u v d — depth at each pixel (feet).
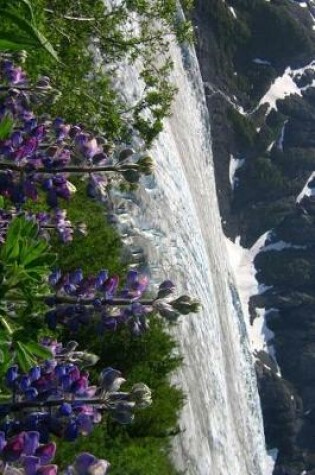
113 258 43.98
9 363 10.57
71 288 11.55
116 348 40.37
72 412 9.56
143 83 67.97
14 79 14.02
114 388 9.58
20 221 10.38
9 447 7.28
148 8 48.06
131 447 38.99
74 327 11.53
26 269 10.21
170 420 43.34
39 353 10.50
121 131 45.62
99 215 46.68
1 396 9.88
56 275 11.59
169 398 44.01
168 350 43.09
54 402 9.68
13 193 11.22
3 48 8.71
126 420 9.49
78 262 38.91
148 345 41.81
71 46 41.11
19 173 11.18
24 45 8.69
